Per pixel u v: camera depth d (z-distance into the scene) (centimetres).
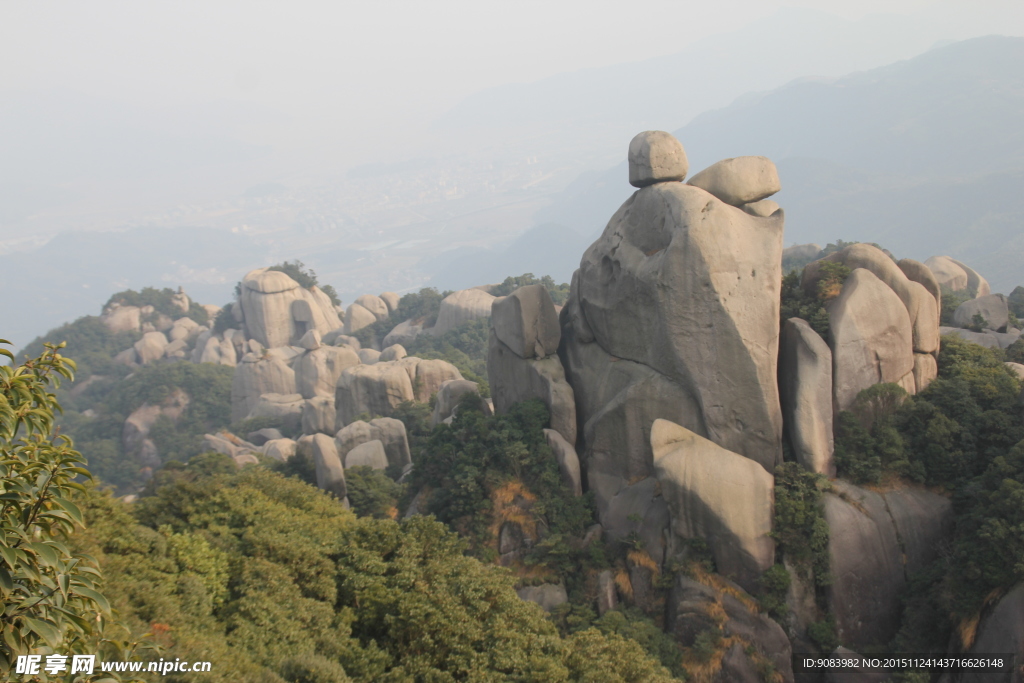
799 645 2808
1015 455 2795
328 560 2628
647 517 3225
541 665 2127
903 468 3041
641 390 3328
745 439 3120
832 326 3139
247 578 2370
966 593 2614
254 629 2150
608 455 3488
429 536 2881
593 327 3662
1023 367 3531
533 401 3750
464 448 3781
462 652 2242
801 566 2878
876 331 3152
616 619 2991
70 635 1112
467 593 2470
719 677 2794
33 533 1082
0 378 1120
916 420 3109
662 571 3098
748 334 3073
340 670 2005
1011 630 2378
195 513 2777
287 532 2753
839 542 2870
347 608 2448
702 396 3153
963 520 2814
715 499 2948
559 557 3322
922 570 2866
